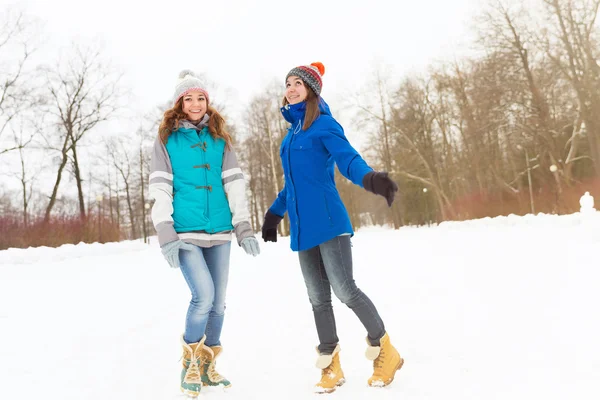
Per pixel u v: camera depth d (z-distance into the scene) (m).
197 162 2.59
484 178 32.16
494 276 5.14
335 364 2.38
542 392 2.03
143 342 3.48
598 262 5.35
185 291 5.98
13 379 2.67
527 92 24.36
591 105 21.91
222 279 2.61
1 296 5.90
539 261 5.92
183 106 2.70
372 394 2.17
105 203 40.09
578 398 1.94
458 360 2.57
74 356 3.14
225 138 2.73
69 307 5.05
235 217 2.68
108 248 15.12
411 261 7.31
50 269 9.53
